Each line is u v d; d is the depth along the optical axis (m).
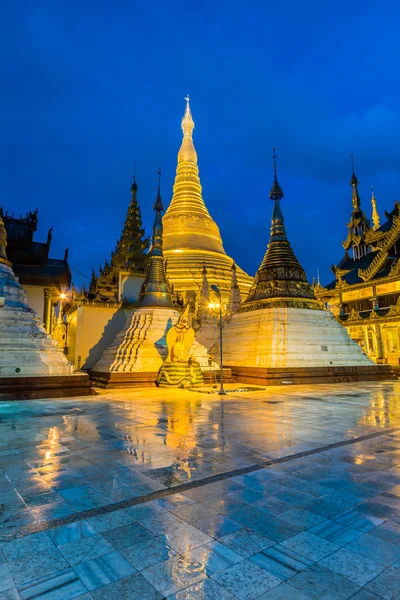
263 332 30.72
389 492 6.57
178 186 72.38
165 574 4.25
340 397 19.59
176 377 24.81
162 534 5.12
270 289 33.50
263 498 6.30
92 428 11.73
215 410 15.25
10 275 24.64
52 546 4.84
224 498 6.31
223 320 41.81
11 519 5.58
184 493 6.52
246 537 5.04
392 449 9.30
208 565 4.41
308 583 4.09
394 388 24.41
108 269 37.56
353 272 52.09
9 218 37.22
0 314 21.80
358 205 58.84
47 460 8.43
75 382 20.59
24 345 21.30
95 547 4.81
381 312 44.38
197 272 60.31
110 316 35.38
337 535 5.09
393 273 43.16
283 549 4.75
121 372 25.19
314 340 30.36
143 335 28.22
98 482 7.06
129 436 10.65
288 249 35.50
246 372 28.73
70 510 5.88
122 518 5.59
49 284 36.31
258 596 3.88
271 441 10.05
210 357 29.56
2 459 8.54
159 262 31.86
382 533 5.15
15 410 15.34
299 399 18.86
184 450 9.20
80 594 3.92
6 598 3.85
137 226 38.44
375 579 4.16
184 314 25.83
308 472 7.60
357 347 32.19
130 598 3.85
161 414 14.29
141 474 7.48
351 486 6.84
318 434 10.87
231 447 9.45
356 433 10.98
